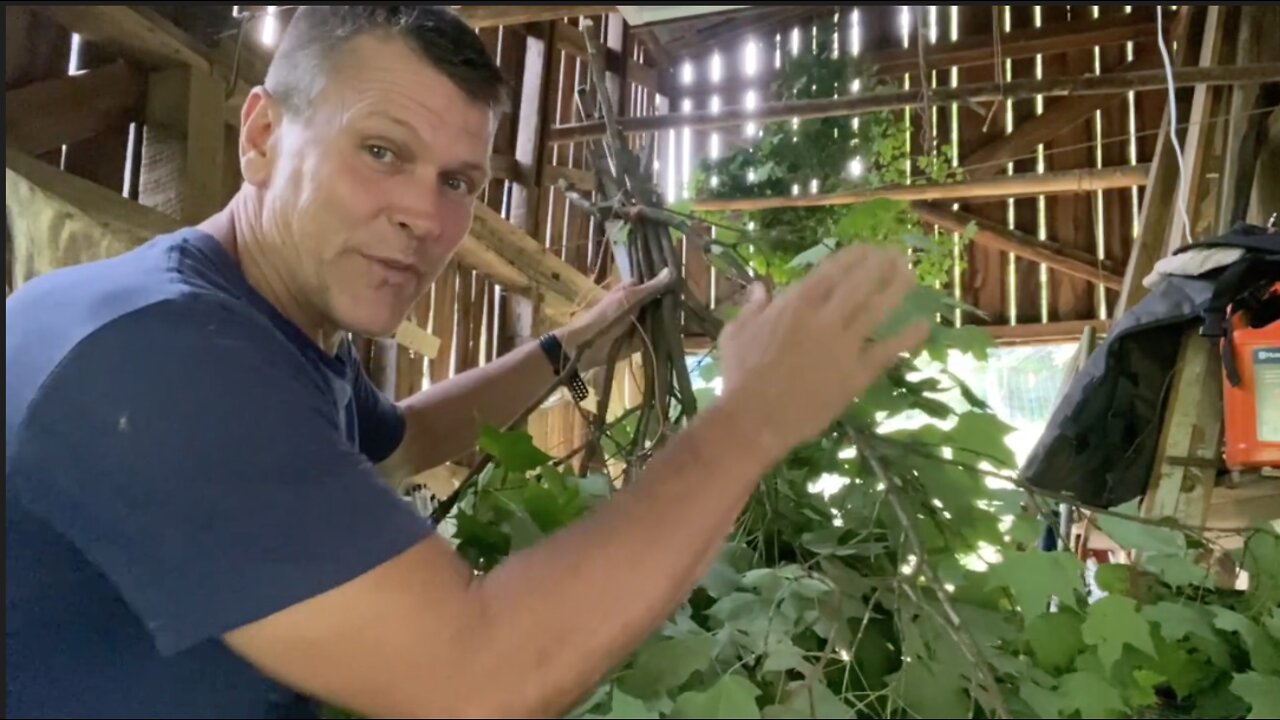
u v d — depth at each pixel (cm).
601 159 135
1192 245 154
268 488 62
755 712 66
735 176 308
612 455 111
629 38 423
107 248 131
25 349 70
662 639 78
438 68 83
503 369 129
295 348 81
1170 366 158
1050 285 444
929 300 104
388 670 59
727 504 66
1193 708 90
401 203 83
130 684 68
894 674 77
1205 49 242
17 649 68
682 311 116
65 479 64
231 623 60
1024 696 75
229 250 88
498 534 91
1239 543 170
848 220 121
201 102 153
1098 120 434
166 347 65
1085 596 93
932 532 94
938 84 452
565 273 297
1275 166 229
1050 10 436
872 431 97
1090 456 167
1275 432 138
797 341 70
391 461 120
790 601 80
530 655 60
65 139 140
